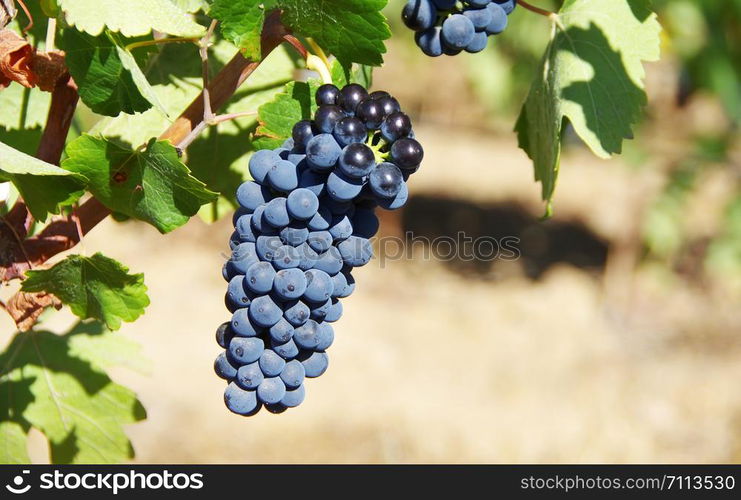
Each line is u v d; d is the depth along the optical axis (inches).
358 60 63.2
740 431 334.0
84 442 89.2
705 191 426.9
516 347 403.2
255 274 59.9
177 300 430.0
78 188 63.6
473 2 67.5
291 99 64.8
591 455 313.4
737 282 422.6
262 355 62.4
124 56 67.2
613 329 427.8
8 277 68.4
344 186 57.2
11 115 79.4
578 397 358.0
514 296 466.9
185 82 83.1
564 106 76.5
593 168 658.8
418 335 410.6
